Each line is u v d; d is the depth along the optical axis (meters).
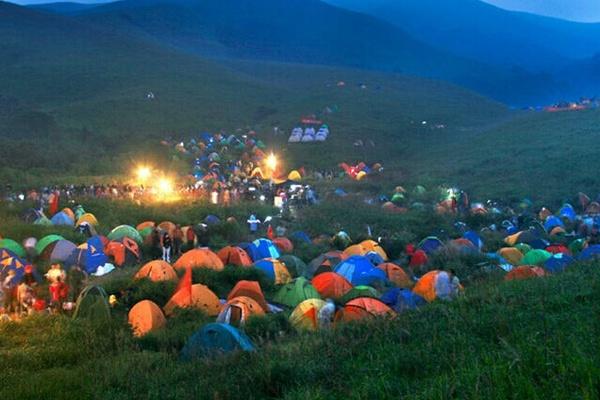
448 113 96.31
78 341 12.43
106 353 11.89
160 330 14.19
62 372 10.02
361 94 107.06
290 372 7.80
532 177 52.12
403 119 89.44
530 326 8.17
